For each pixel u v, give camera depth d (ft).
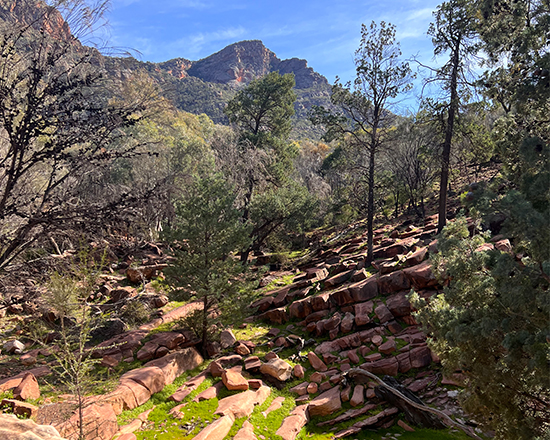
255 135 125.49
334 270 64.28
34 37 20.81
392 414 32.73
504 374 20.52
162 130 113.60
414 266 48.03
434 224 72.23
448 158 60.54
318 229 139.03
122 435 25.88
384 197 108.68
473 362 22.22
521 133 22.56
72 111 21.26
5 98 20.01
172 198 42.88
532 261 20.26
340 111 63.46
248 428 28.63
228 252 44.93
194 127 192.95
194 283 42.68
